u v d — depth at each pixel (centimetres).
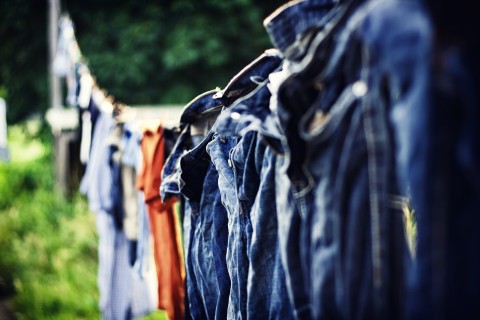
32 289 509
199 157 192
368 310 113
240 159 157
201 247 198
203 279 198
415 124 99
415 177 100
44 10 1023
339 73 117
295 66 128
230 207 172
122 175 301
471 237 100
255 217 145
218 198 189
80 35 964
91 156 341
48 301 487
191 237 211
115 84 927
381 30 104
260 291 145
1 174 919
